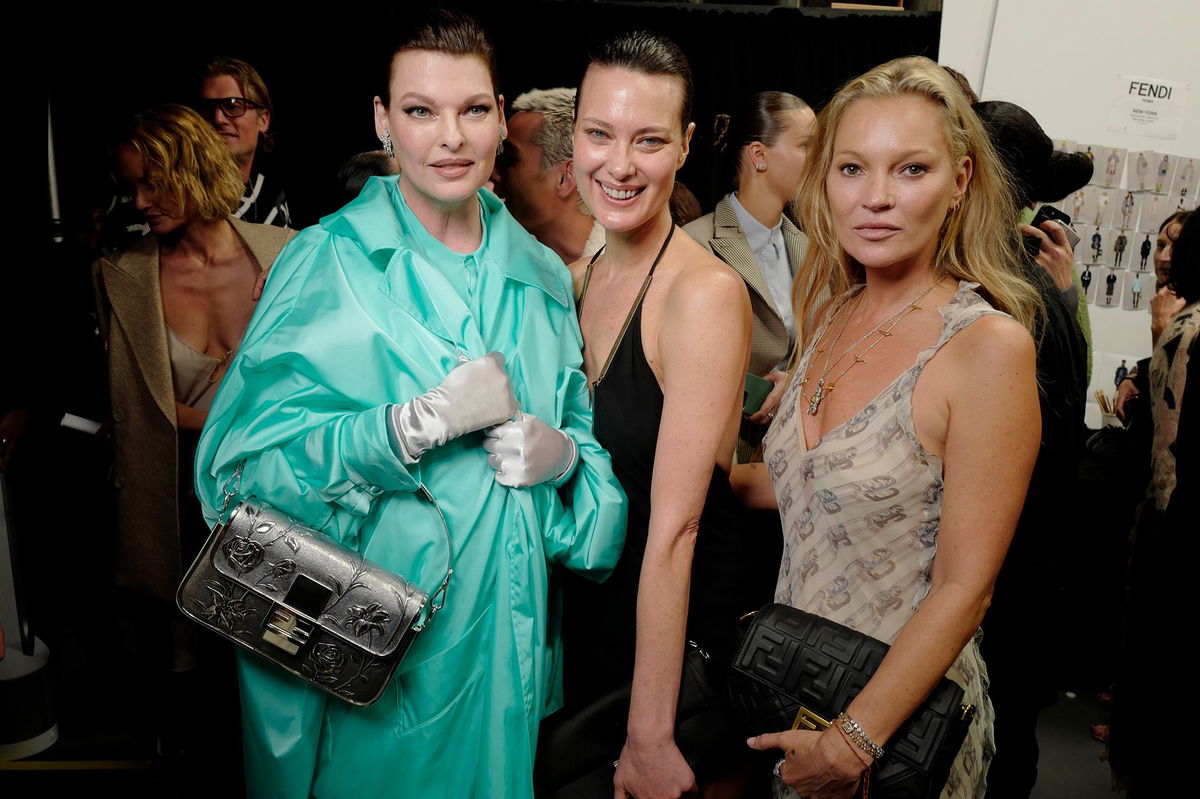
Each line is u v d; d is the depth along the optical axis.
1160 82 2.56
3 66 1.95
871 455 1.33
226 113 2.08
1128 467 2.68
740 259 2.25
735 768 1.63
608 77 1.46
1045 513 1.87
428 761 1.50
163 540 2.18
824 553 1.42
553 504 1.55
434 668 1.47
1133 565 2.27
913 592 1.36
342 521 1.47
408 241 1.54
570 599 1.72
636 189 1.48
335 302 1.45
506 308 1.57
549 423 1.55
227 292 2.13
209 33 2.06
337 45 2.12
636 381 1.56
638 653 1.48
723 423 1.46
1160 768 2.02
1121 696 2.14
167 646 2.23
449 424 1.37
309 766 1.50
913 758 1.27
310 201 2.19
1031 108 2.55
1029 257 1.79
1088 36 2.52
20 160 2.00
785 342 2.29
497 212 1.64
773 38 2.38
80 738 2.20
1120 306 2.69
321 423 1.43
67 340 2.08
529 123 2.21
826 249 1.55
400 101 1.44
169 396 2.12
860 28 2.44
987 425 1.24
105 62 2.01
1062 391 1.80
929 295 1.40
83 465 2.13
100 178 2.04
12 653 2.11
